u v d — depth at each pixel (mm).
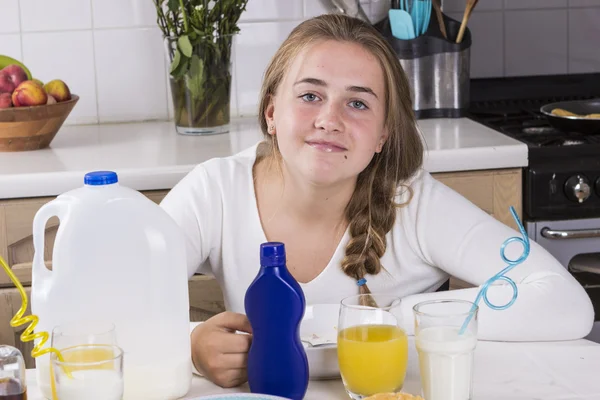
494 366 1347
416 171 1713
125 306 1192
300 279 1685
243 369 1285
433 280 1759
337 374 1312
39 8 2826
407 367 1358
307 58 1487
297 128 1479
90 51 2879
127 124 2926
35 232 1215
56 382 1087
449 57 2754
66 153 2441
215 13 2588
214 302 2340
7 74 2480
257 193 1729
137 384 1207
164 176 2238
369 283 1706
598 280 2432
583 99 3053
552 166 2363
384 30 2803
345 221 1668
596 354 1396
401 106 1607
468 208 1701
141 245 1191
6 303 2246
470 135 2518
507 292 1513
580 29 3117
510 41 3098
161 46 2908
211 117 2670
